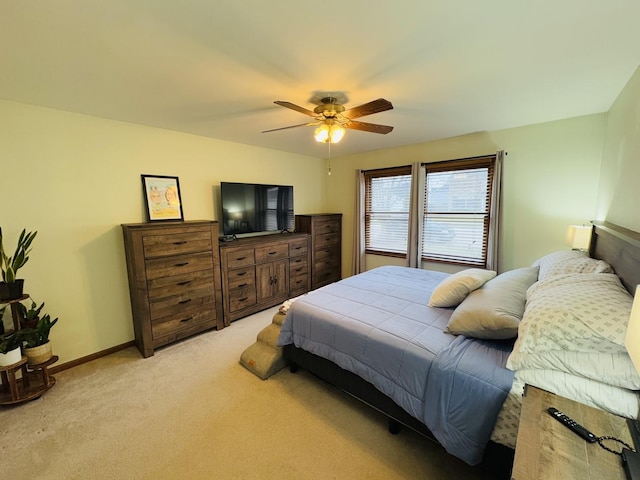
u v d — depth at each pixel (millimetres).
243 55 1595
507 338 1577
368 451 1664
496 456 1352
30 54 1540
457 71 1812
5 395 2055
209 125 2979
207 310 3146
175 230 2816
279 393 2184
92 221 2670
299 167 4734
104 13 1217
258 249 3650
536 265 2607
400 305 2238
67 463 1594
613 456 830
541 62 1706
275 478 1501
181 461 1604
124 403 2074
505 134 3236
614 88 2096
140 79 1876
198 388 2246
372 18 1284
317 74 1830
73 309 2602
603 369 1102
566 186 2936
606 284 1435
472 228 3625
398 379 1607
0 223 2219
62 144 2469
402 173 4176
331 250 4809
